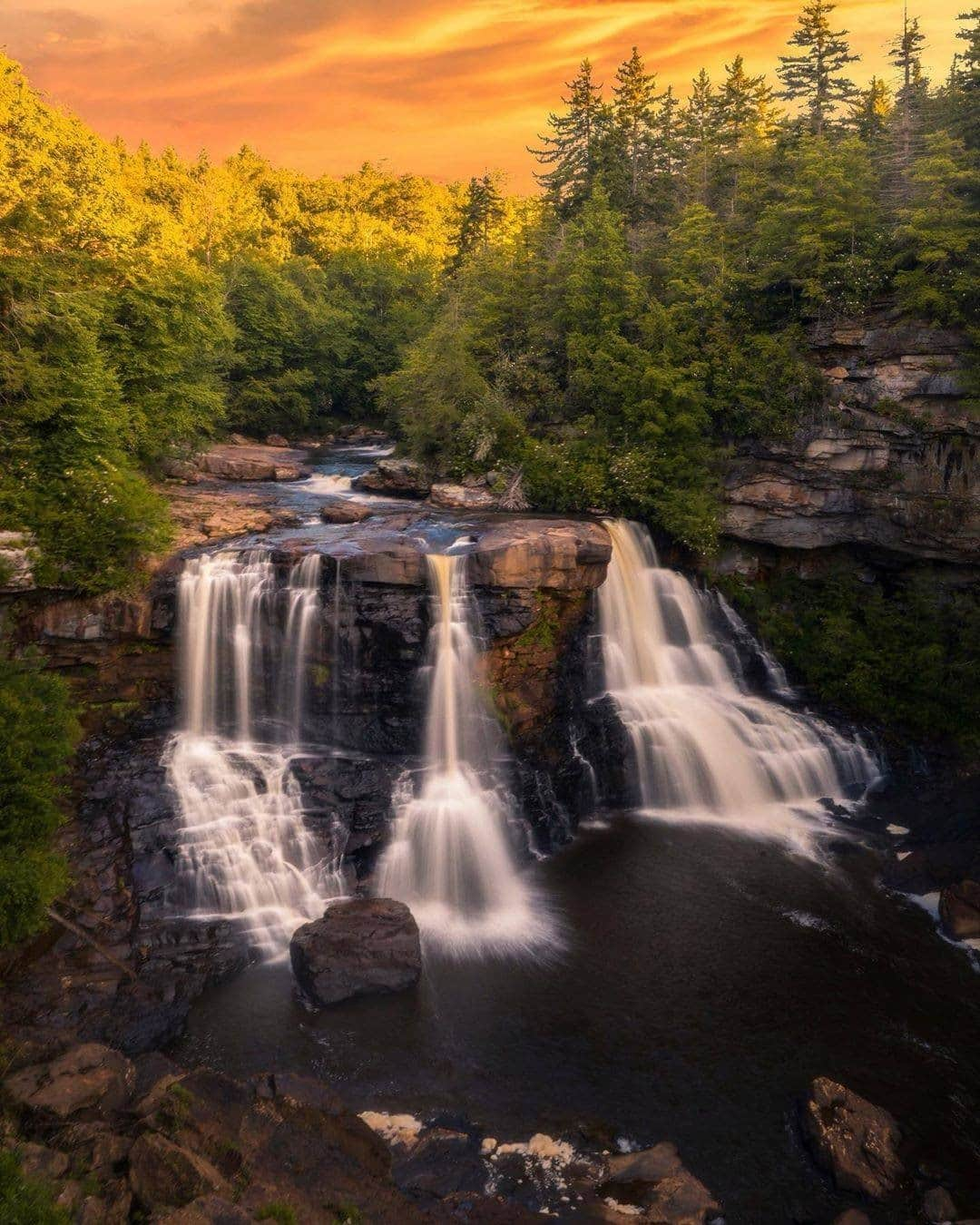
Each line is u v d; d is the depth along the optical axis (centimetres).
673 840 2814
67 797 2453
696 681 3553
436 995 2059
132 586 2775
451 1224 1428
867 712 3494
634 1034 1948
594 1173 1569
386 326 8150
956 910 2350
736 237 4647
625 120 5781
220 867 2338
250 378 6650
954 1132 1702
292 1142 1520
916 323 3556
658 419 3894
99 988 1970
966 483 3462
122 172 10612
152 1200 1320
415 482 4269
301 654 2858
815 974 2170
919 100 5116
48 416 2966
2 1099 1545
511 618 2872
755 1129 1698
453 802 2653
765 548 3878
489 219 7638
